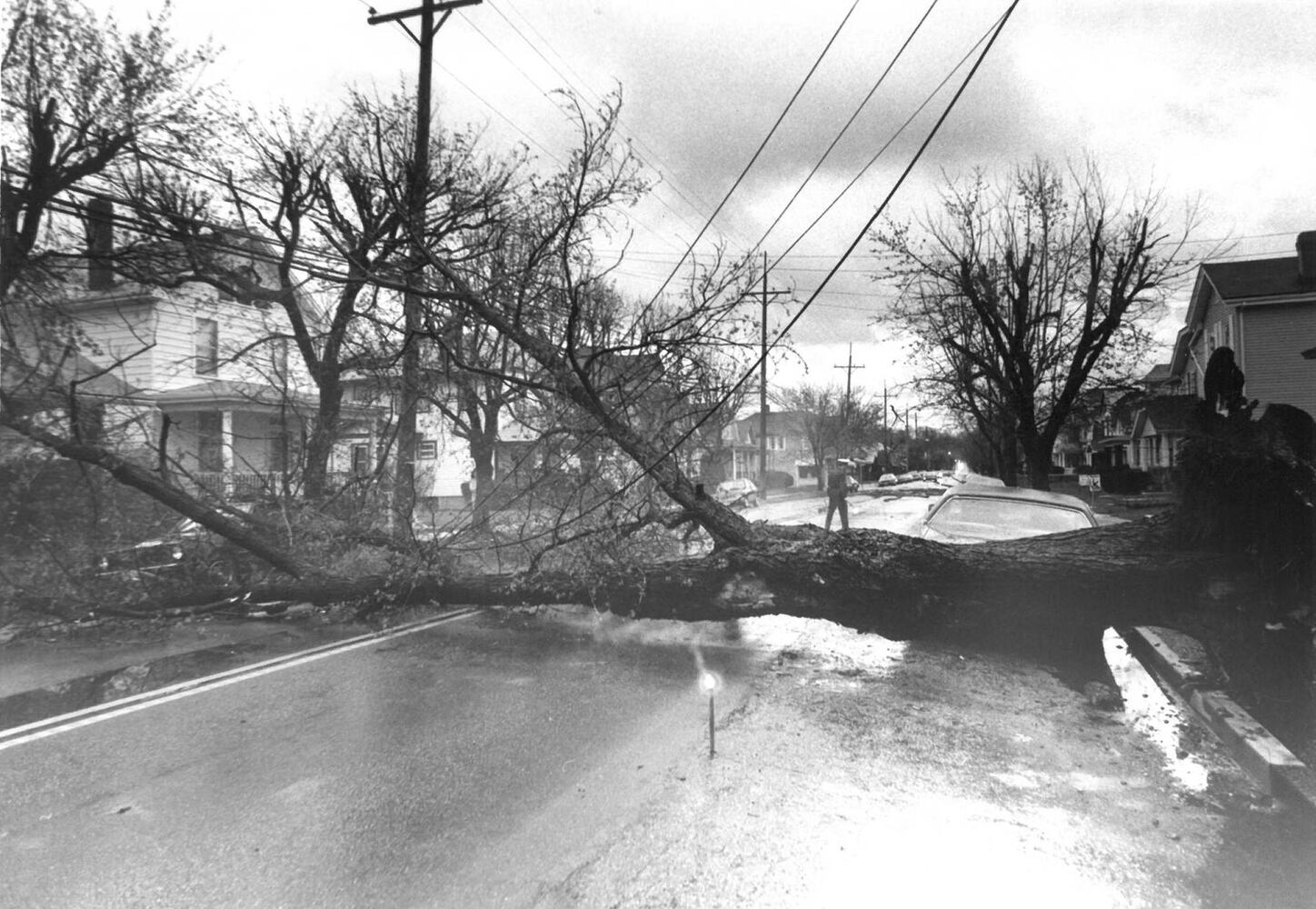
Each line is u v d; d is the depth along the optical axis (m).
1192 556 6.63
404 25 13.65
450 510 10.37
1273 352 28.16
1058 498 9.50
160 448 9.24
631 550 8.92
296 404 13.50
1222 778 4.75
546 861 3.73
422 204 12.84
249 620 9.43
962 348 23.53
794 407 69.38
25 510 9.30
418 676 6.95
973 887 3.51
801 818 4.16
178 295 13.76
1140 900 3.42
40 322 10.18
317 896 3.46
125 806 4.34
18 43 11.91
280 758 5.04
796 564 7.49
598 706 6.09
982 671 7.21
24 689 6.60
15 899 3.45
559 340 9.96
